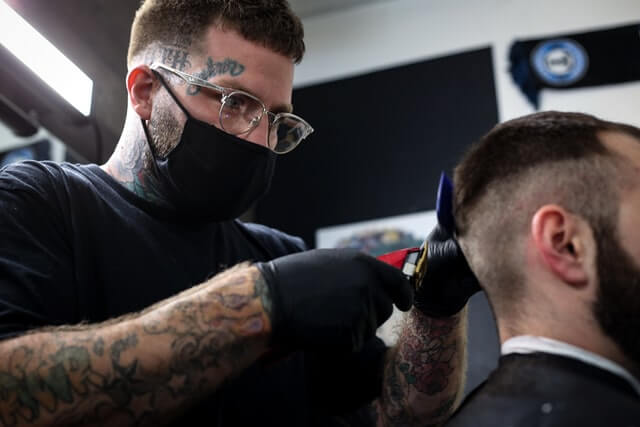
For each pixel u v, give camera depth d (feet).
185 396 3.68
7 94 7.91
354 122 10.95
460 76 10.77
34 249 4.21
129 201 4.75
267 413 4.59
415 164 10.51
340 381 5.21
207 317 3.75
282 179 10.96
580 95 10.32
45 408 3.61
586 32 10.61
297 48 4.97
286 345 3.86
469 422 3.39
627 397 3.15
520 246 3.60
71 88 7.64
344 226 10.46
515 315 3.63
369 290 3.91
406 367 5.07
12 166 4.59
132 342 3.69
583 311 3.43
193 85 4.70
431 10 11.27
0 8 6.93
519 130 3.80
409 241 10.12
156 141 4.72
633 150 3.54
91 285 4.35
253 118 4.72
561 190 3.53
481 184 3.79
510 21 10.89
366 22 11.46
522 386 3.37
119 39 9.41
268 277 3.86
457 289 4.67
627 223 3.40
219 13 4.81
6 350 3.71
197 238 4.81
